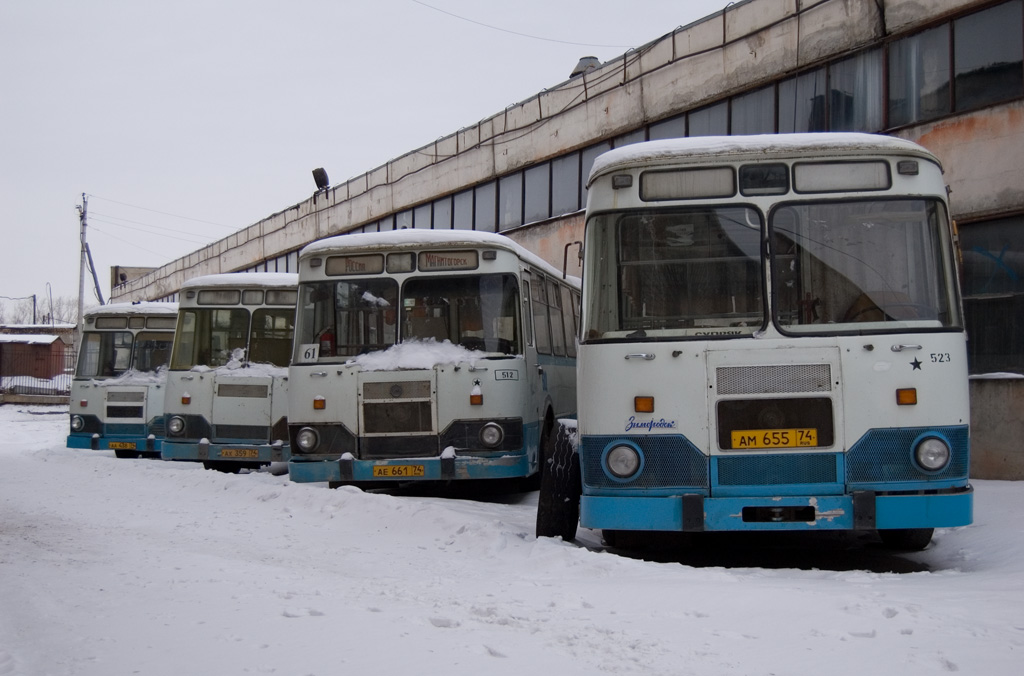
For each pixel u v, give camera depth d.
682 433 7.88
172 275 57.41
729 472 7.82
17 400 51.16
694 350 7.93
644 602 6.03
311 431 12.84
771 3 19.23
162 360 23.03
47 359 56.28
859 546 9.64
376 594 6.62
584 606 6.02
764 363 7.87
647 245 8.20
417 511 10.47
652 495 7.89
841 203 8.12
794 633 5.16
